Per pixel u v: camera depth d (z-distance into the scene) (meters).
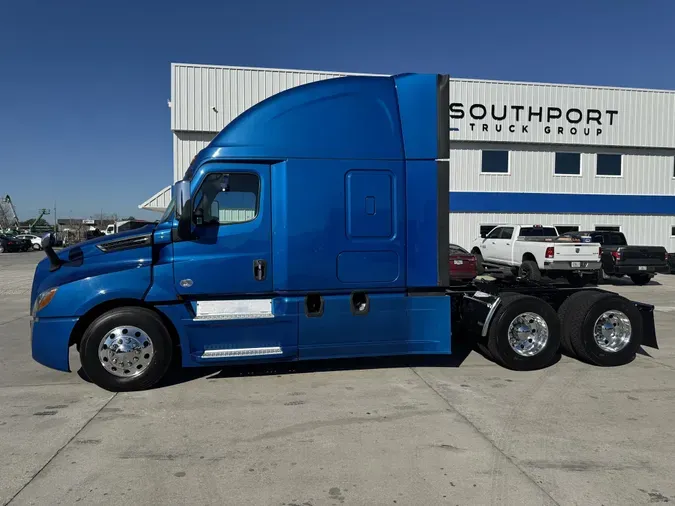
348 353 5.57
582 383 5.63
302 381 5.66
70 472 3.50
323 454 3.79
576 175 23.52
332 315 5.49
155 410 4.73
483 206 22.61
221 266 5.28
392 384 5.55
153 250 5.24
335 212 5.42
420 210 5.60
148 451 3.84
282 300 5.42
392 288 5.59
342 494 3.22
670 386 5.54
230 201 5.32
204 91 20.38
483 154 22.75
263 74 20.77
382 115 5.54
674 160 24.34
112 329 5.15
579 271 14.52
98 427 4.31
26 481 3.37
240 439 4.06
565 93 22.88
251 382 5.62
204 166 5.25
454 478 3.42
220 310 5.37
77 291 5.08
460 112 22.14
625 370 6.19
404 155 5.57
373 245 5.51
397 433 4.18
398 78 5.64
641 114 23.61
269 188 5.36
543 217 23.16
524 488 3.29
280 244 5.35
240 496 3.19
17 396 5.14
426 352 5.70
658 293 14.13
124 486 3.31
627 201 23.78
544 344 6.16
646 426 4.35
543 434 4.17
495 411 4.71
